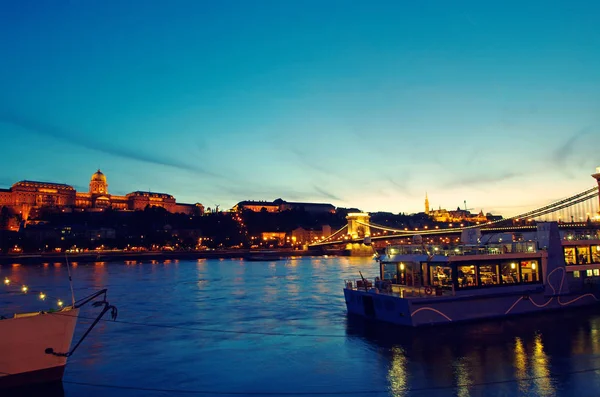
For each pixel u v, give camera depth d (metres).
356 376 30.58
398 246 49.34
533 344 36.09
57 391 28.67
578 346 35.50
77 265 198.62
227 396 27.80
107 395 28.06
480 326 41.34
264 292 82.88
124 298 75.62
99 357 36.28
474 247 45.34
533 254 46.19
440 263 43.72
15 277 124.81
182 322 51.47
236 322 51.00
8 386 27.58
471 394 26.86
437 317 41.34
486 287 43.69
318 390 28.36
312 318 51.94
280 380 30.34
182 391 28.67
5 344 27.34
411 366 32.00
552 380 28.69
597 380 28.55
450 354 34.16
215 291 85.81
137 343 41.19
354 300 48.72
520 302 44.81
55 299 74.19
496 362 32.22
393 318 42.62
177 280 112.75
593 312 46.12
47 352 28.58
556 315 45.00
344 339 39.78
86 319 53.94
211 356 36.34
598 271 50.12
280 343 40.06
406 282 47.38
